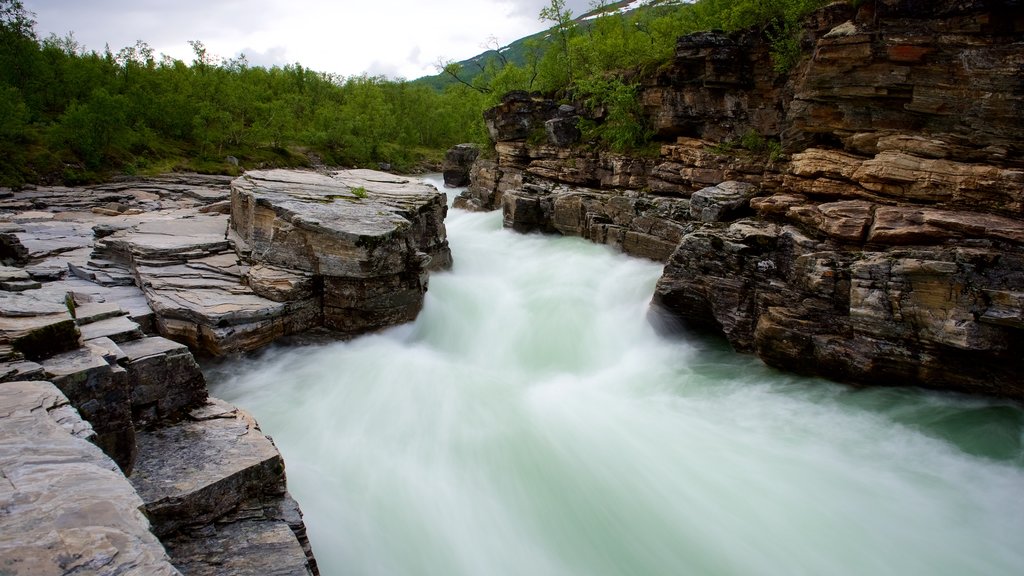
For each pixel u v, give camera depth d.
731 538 11.27
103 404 8.87
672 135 28.95
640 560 10.80
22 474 5.96
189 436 9.94
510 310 22.64
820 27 21.06
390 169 82.50
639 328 21.31
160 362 10.26
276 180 25.06
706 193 22.83
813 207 17.97
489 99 53.38
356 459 13.12
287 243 19.03
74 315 11.50
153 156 58.78
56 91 61.53
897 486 12.64
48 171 46.69
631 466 13.33
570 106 35.47
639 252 26.25
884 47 16.83
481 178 40.72
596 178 32.03
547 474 12.95
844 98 18.19
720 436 14.59
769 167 22.06
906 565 10.62
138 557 4.89
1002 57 15.10
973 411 14.64
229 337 16.36
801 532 11.40
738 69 24.94
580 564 10.71
